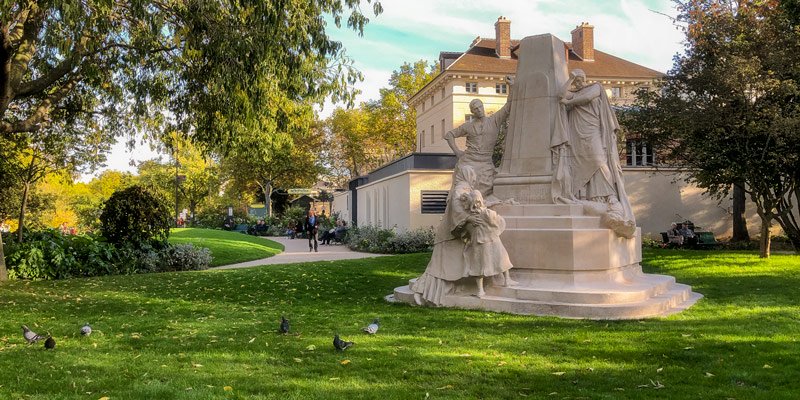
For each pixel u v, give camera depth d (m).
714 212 29.72
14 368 5.92
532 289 9.20
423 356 6.30
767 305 9.55
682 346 6.62
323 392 5.02
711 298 10.46
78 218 42.22
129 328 8.27
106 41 14.60
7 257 15.34
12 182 22.23
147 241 18.12
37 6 11.53
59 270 15.76
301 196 66.06
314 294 11.91
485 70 42.06
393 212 30.73
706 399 4.82
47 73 15.18
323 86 14.84
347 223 42.56
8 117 18.62
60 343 7.22
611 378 5.42
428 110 49.22
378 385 5.25
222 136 15.18
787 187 18.91
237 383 5.32
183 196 62.44
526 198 10.75
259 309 10.01
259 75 12.54
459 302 9.60
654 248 22.39
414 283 10.74
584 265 9.51
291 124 16.55
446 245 10.02
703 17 20.03
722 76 16.67
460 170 10.51
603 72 40.41
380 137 58.84
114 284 13.77
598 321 8.24
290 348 6.78
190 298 11.52
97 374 5.70
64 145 21.66
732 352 6.38
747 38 18.11
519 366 5.86
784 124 15.50
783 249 23.05
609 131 10.90
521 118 11.15
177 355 6.48
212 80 13.23
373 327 7.60
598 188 10.50
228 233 34.53
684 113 17.81
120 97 17.17
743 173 17.44
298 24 12.59
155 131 18.61
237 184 57.88
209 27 11.90
